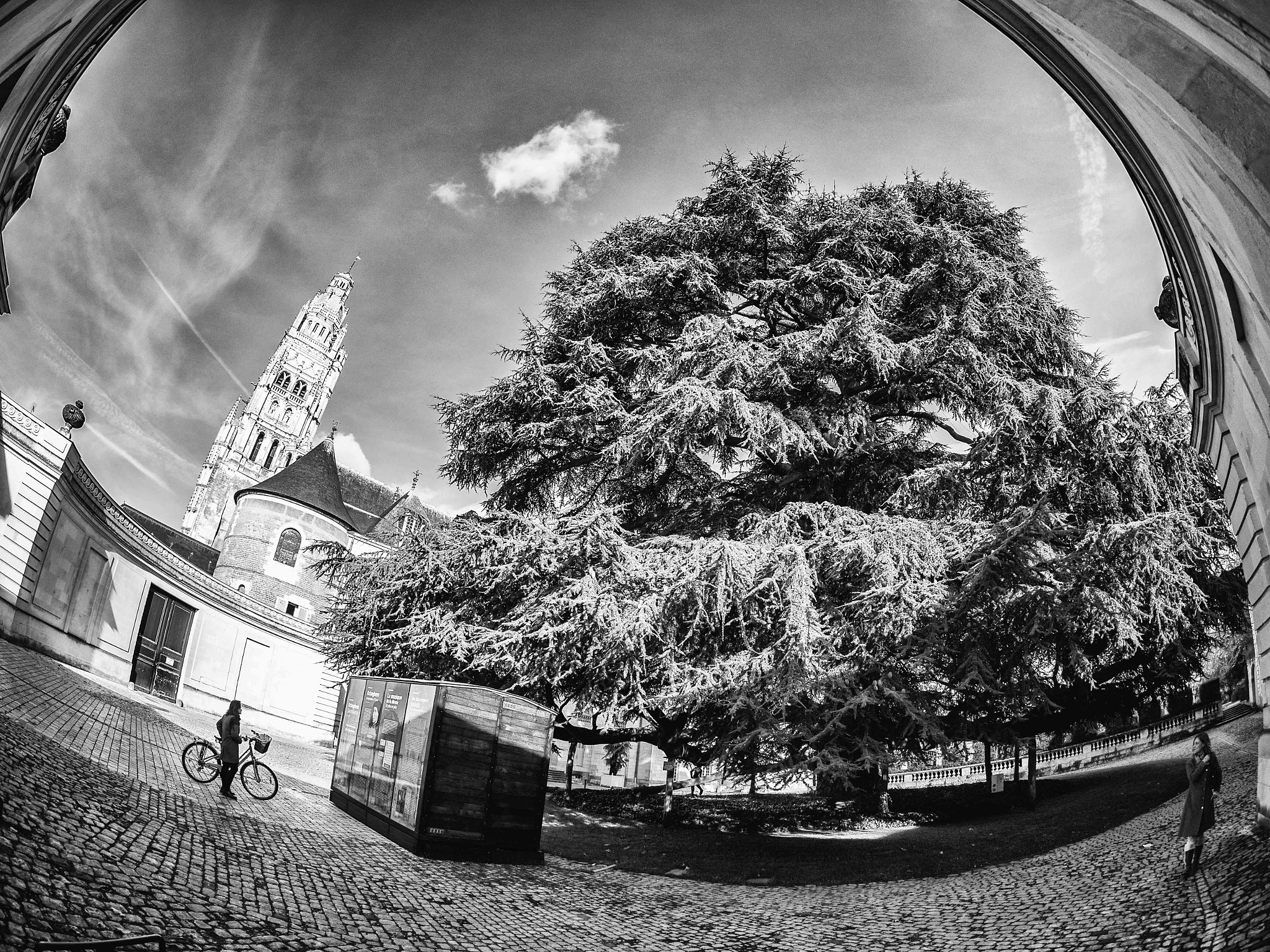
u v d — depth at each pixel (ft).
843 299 61.77
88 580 79.46
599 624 45.85
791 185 67.97
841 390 61.82
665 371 55.72
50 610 72.74
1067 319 66.39
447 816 38.99
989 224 67.31
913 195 67.62
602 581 50.14
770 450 58.95
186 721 72.18
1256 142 13.97
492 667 52.03
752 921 33.50
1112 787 61.57
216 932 20.44
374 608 58.08
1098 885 32.58
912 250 62.39
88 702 54.08
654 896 37.78
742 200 61.67
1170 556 42.93
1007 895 34.47
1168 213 22.36
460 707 40.57
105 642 84.74
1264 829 30.22
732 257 64.69
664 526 64.13
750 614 49.83
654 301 62.69
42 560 69.41
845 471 64.03
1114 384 56.39
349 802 47.47
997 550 42.55
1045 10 18.45
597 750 138.82
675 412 50.78
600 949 26.89
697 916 33.96
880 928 31.81
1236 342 21.90
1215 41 13.14
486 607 57.06
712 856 49.01
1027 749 62.23
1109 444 48.98
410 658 56.44
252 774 52.60
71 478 72.08
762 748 57.11
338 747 52.34
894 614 43.52
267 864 28.71
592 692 55.47
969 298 55.01
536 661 50.90
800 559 45.52
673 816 64.49
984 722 56.65
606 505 60.13
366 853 35.42
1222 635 60.23
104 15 19.63
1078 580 43.75
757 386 57.11
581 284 66.49
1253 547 27.86
